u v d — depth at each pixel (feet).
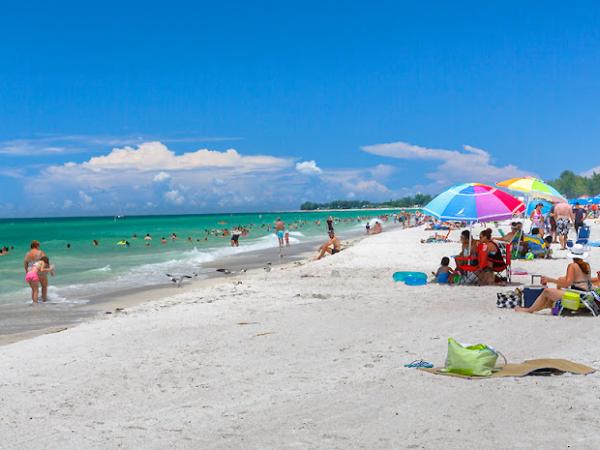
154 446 15.30
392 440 14.88
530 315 31.73
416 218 209.15
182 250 119.03
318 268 64.49
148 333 30.91
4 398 20.12
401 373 20.90
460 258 47.24
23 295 54.54
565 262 62.23
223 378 21.71
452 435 14.99
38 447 15.55
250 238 174.29
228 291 48.01
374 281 51.67
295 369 22.53
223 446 15.08
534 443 14.32
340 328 30.35
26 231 258.78
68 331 32.91
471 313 33.24
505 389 18.43
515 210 46.88
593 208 208.64
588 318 30.01
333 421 16.44
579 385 18.61
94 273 73.77
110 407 18.86
